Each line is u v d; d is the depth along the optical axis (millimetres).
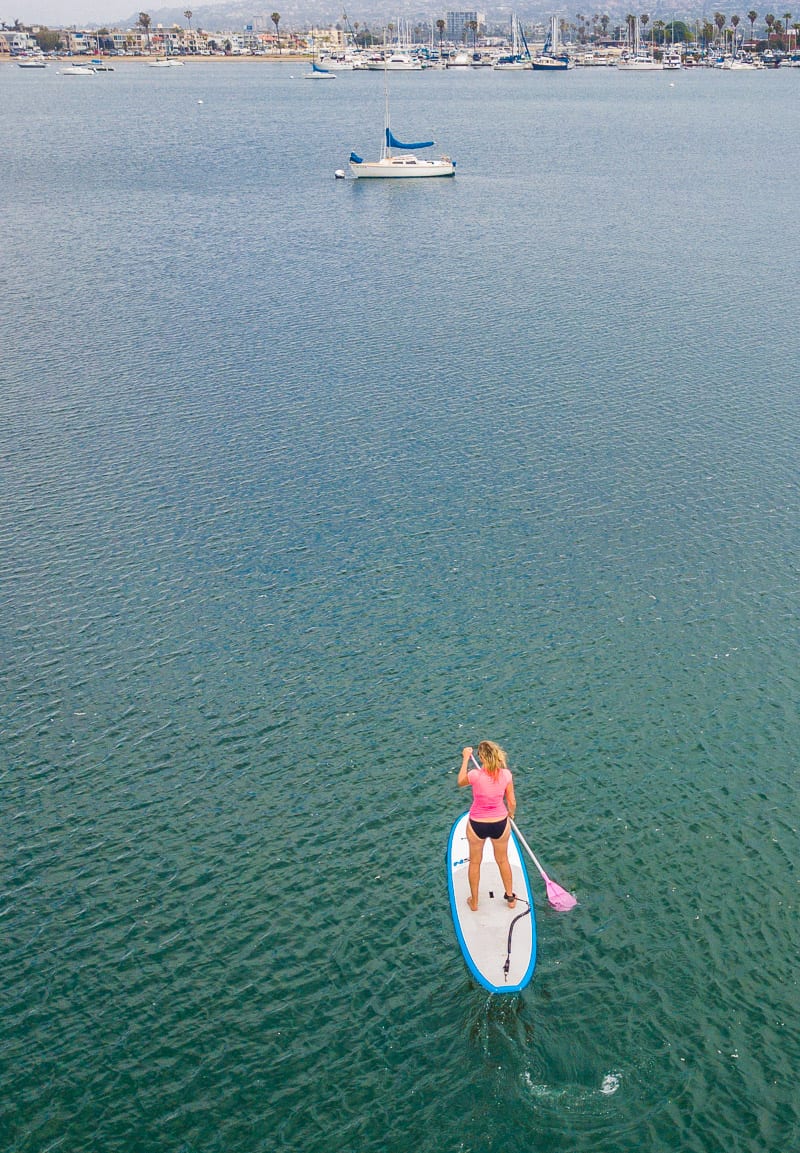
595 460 43281
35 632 31938
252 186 127750
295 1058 17875
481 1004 18703
